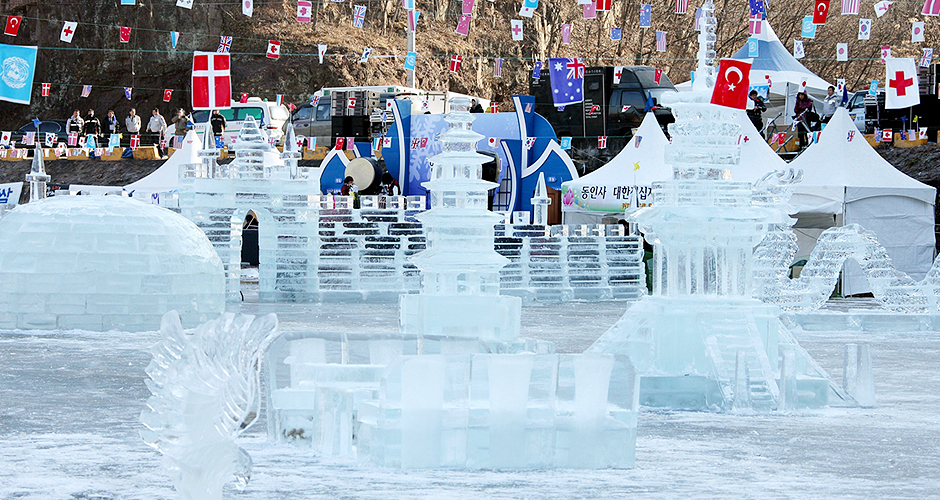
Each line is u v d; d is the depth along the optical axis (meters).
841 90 39.56
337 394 8.12
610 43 74.62
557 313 23.20
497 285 12.13
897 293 21.09
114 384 11.68
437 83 72.88
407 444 7.53
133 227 18.34
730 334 11.33
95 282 17.80
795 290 21.23
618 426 7.70
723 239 11.71
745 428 9.73
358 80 70.19
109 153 54.66
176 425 5.28
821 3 28.59
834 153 29.66
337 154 38.44
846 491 6.89
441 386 7.59
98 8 71.25
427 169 35.88
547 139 34.41
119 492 6.56
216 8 72.19
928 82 39.44
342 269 25.73
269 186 24.92
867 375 11.23
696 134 11.91
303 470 7.44
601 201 30.55
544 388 7.71
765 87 39.56
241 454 5.43
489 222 12.13
